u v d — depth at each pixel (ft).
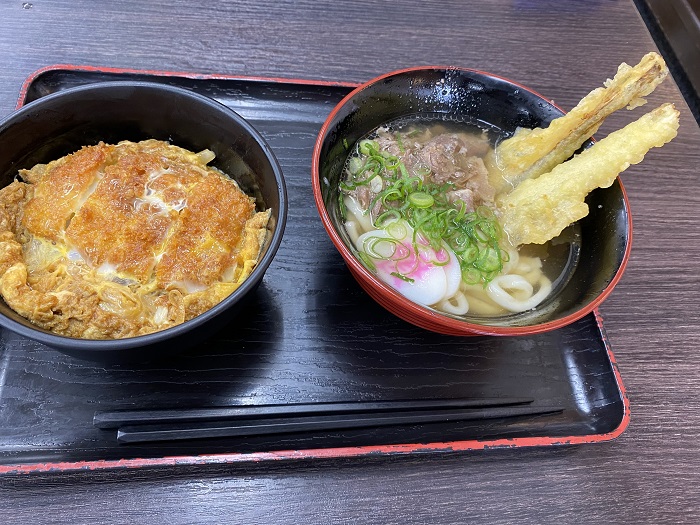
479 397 0.94
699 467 0.92
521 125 1.14
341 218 1.02
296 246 1.05
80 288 0.80
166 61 1.26
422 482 0.85
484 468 0.88
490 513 0.84
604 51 1.50
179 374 0.88
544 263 1.05
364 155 1.08
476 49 1.44
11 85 1.15
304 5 1.43
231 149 0.96
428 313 0.81
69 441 0.80
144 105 0.93
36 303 0.77
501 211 1.05
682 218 1.22
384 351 0.96
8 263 0.81
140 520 0.77
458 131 1.18
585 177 0.96
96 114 0.92
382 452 0.83
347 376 0.93
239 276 0.87
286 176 1.13
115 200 0.87
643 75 0.94
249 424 0.84
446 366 0.97
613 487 0.89
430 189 1.03
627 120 1.35
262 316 0.96
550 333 1.03
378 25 1.43
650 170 1.29
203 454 0.81
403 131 1.15
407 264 0.96
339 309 0.99
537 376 0.99
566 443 0.88
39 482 0.77
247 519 0.79
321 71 1.31
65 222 0.86
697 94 1.69
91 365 0.86
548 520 0.85
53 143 0.92
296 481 0.82
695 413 0.98
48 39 1.24
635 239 1.18
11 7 1.27
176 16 1.34
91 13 1.30
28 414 0.82
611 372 0.99
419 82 1.10
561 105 1.37
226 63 1.28
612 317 1.08
